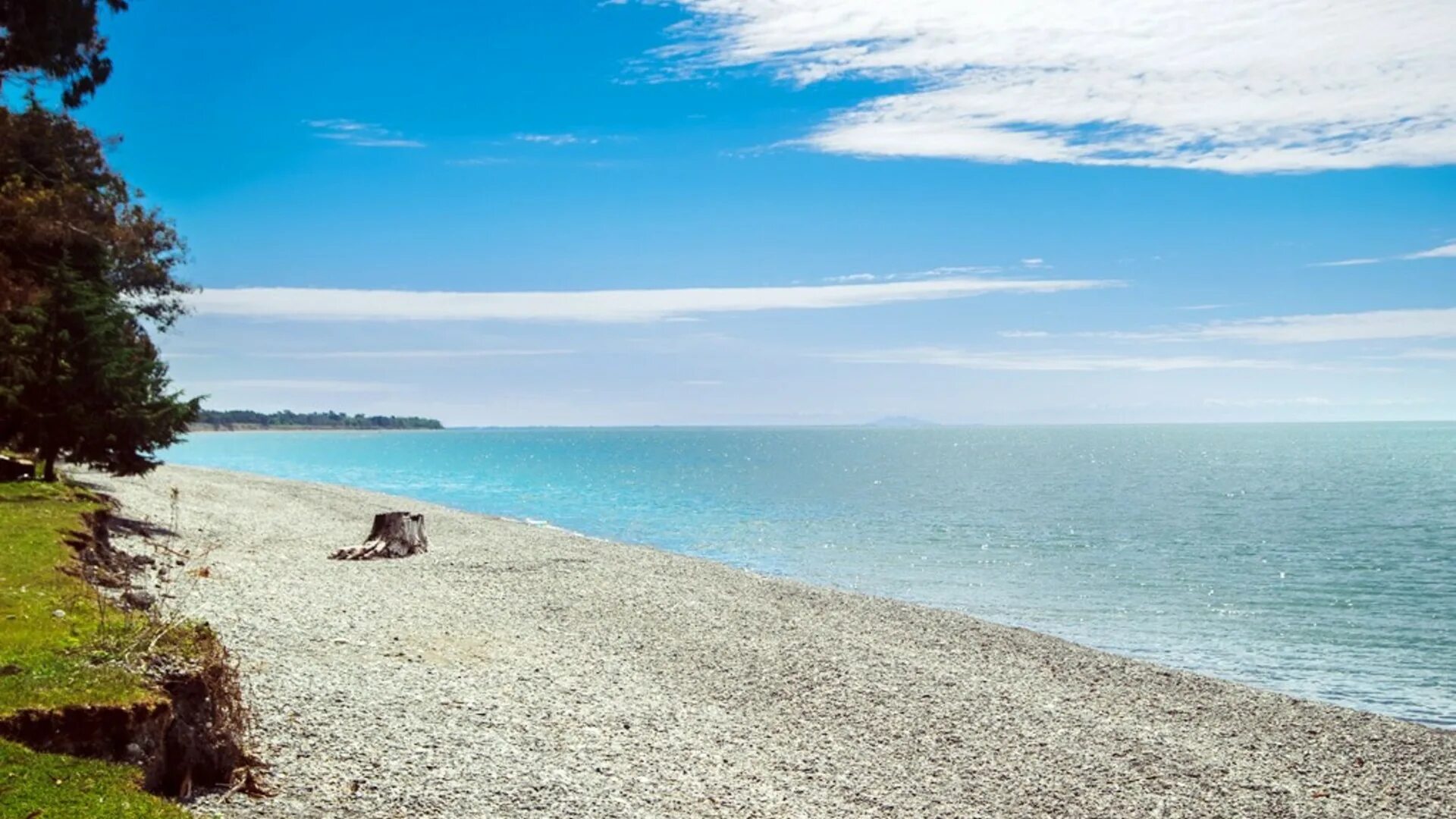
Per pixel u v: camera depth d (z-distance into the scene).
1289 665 26.03
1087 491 92.94
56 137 37.25
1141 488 96.00
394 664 17.14
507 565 32.34
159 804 8.50
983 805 13.18
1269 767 15.75
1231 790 14.53
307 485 68.19
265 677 14.64
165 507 39.12
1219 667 25.73
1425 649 27.92
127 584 19.27
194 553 28.58
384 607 22.97
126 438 31.03
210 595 21.33
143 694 9.59
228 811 9.55
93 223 35.62
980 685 19.95
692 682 18.66
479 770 11.84
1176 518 65.94
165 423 31.89
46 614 13.05
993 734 16.55
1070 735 16.81
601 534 55.06
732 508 73.12
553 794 11.40
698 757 13.89
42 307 30.31
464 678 16.75
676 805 11.68
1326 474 118.50
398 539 33.41
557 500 80.00
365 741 12.31
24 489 26.66
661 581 31.14
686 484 104.62
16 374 28.75
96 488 39.44
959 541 52.97
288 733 12.11
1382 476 113.12
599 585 29.42
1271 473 121.19
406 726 13.26
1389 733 18.11
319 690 14.40
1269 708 19.64
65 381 29.58
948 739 16.12
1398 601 35.56
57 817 7.84
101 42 31.86
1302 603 35.12
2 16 28.45
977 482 108.62
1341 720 18.92
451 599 25.17
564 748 13.36
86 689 9.46
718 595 29.11
